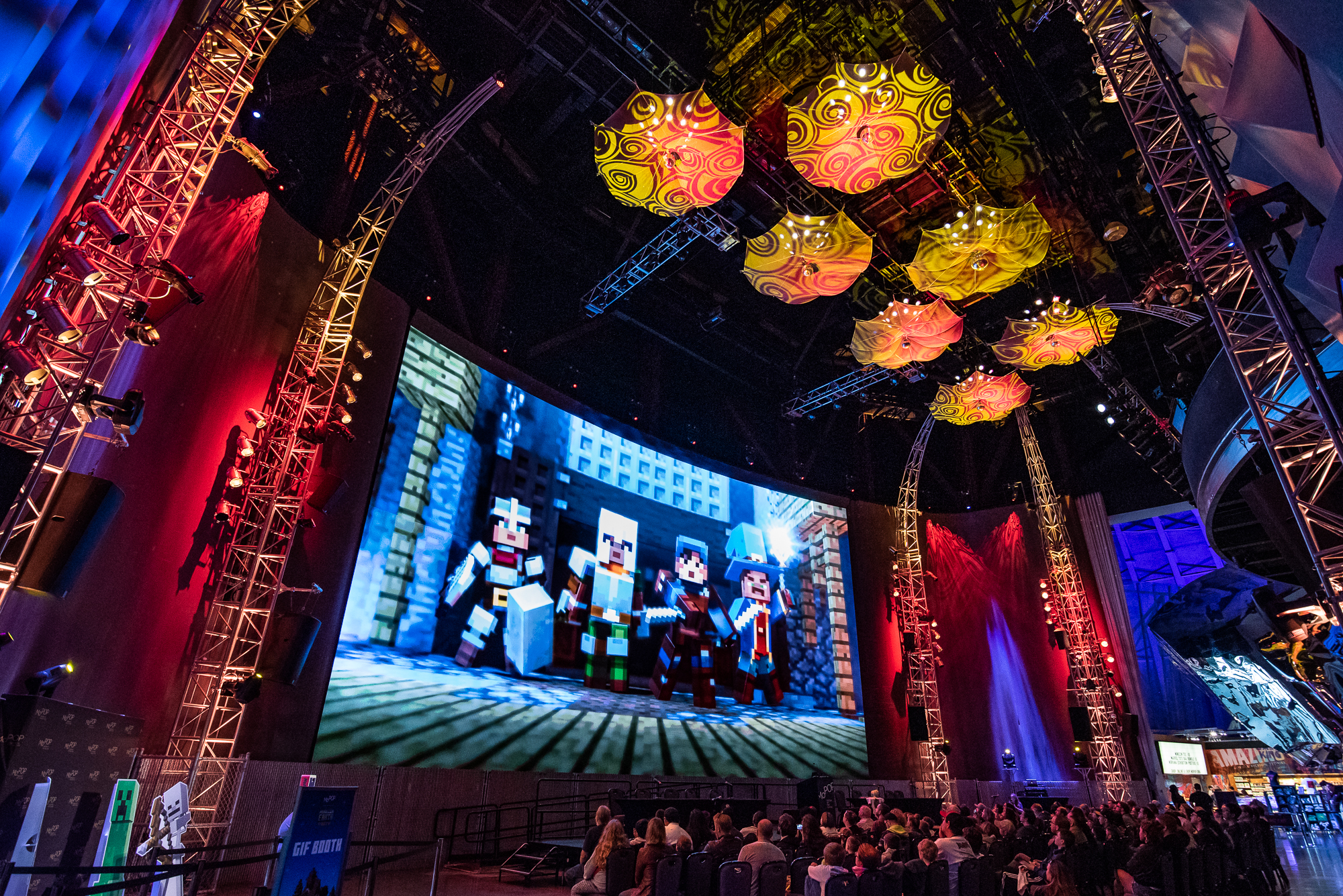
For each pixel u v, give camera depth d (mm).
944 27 15922
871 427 30234
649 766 17781
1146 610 38094
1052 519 25891
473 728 15188
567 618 18094
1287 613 17641
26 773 4711
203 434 11844
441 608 15656
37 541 6539
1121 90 10094
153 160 8547
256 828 11078
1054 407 28516
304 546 13391
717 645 21094
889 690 24250
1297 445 7867
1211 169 7516
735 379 27062
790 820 9078
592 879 7527
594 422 21062
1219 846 9328
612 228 21422
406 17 15977
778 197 19531
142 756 10000
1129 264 22188
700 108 11305
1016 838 10594
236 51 9750
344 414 13211
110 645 10125
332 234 15406
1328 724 20125
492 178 19500
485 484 17531
